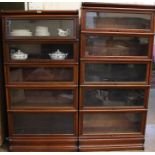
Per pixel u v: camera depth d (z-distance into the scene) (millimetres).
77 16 2031
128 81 2230
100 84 2174
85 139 2281
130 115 2381
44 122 2326
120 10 2049
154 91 4461
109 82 2189
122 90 2299
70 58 2145
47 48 2184
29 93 2277
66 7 2584
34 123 2324
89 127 2352
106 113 2299
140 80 2246
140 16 2115
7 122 2363
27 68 2180
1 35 2127
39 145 2287
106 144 2314
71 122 2297
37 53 2191
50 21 2119
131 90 2303
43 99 2289
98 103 2283
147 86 2223
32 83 2160
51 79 2213
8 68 2109
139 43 2197
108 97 2311
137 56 2160
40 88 2172
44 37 2053
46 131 2309
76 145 2295
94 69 2213
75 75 2146
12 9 2404
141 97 2299
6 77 2131
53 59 2123
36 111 2217
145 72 2211
